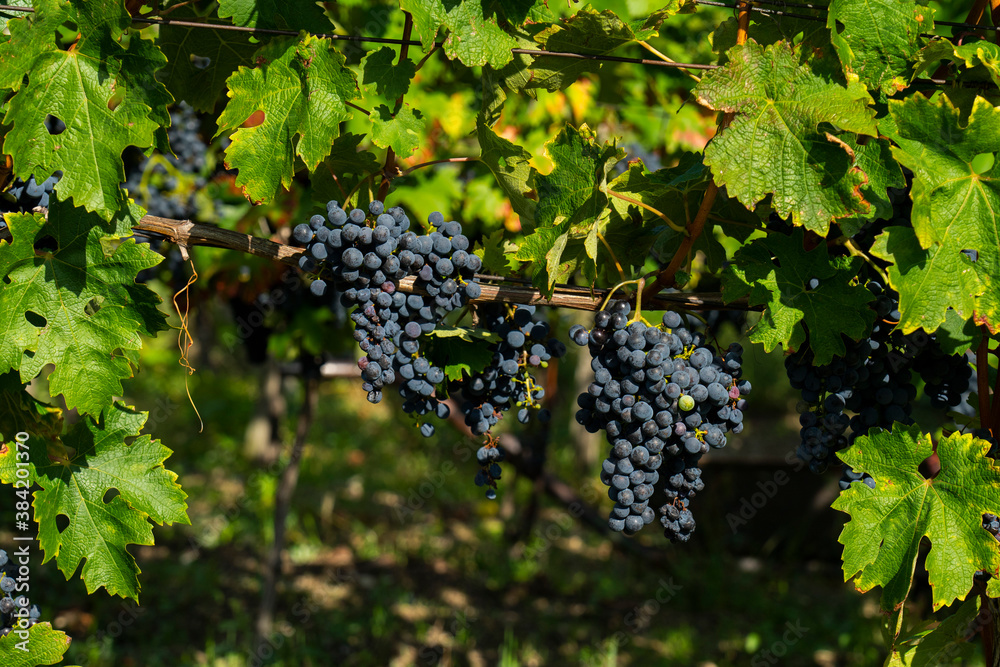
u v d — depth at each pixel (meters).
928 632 1.62
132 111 1.53
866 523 1.55
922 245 1.49
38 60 1.52
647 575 4.64
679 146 2.68
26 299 1.55
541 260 1.57
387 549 4.88
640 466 1.56
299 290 2.64
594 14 1.57
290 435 6.51
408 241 1.57
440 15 1.57
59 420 1.62
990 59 1.51
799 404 1.63
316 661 3.50
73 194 1.53
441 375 1.62
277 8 1.62
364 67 1.62
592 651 3.69
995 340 1.67
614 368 1.56
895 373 1.61
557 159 1.55
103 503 1.62
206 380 8.28
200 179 2.28
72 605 3.84
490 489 1.68
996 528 1.54
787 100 1.50
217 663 3.41
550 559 4.80
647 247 1.68
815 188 1.50
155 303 1.58
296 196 2.29
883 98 1.53
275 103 1.57
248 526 5.05
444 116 2.22
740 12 1.57
